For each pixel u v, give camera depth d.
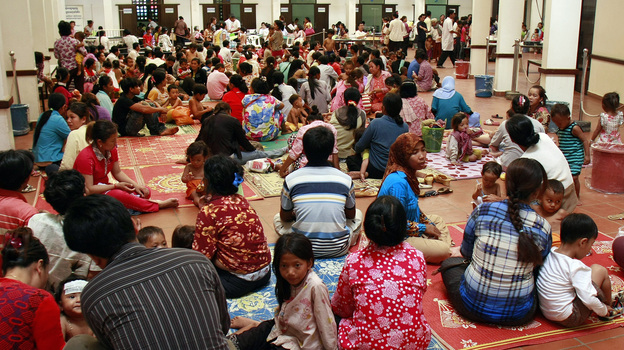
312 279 2.88
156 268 2.16
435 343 3.24
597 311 3.36
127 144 8.15
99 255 2.19
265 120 8.25
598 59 11.78
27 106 8.90
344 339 2.87
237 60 17.14
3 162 3.46
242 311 3.54
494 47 21.56
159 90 10.05
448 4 30.88
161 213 5.32
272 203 5.59
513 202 3.23
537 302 3.50
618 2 10.94
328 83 11.76
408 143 4.08
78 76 12.13
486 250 3.29
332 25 27.78
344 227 4.20
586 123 8.52
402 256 2.89
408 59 22.44
